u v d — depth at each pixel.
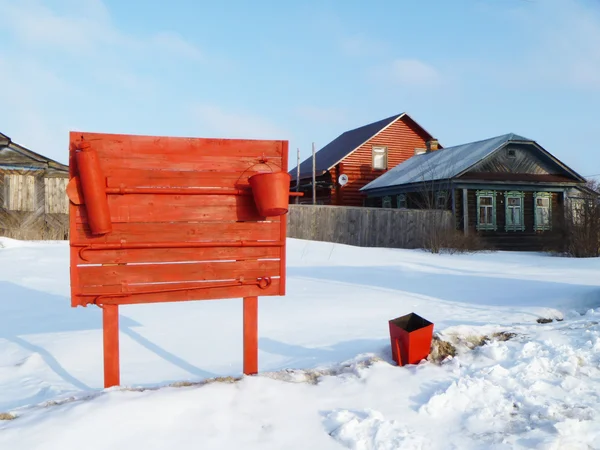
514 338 5.82
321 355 5.42
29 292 9.24
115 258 4.19
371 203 30.78
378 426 3.57
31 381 4.68
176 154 4.34
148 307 7.88
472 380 4.45
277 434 3.50
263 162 4.56
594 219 19.38
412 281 11.23
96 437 3.23
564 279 11.60
